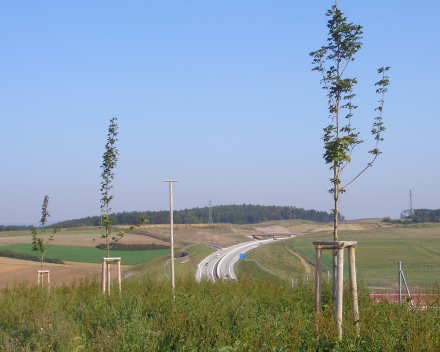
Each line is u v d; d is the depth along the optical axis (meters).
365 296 10.37
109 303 11.80
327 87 9.91
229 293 12.66
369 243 84.50
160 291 13.49
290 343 6.20
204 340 6.70
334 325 6.93
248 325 7.31
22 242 86.56
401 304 9.35
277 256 76.25
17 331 9.20
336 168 9.61
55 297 13.20
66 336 7.93
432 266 53.16
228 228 161.88
